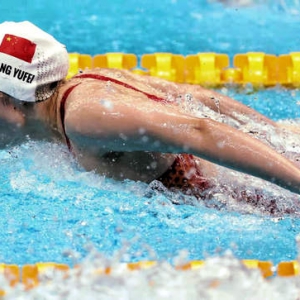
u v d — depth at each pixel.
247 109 12.03
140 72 17.03
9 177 11.24
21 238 9.62
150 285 8.36
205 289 8.31
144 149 9.57
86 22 21.66
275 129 11.83
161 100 10.43
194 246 9.39
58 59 10.16
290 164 9.19
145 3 23.73
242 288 8.30
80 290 8.32
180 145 9.31
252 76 16.95
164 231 9.82
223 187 10.64
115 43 19.78
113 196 10.59
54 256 9.16
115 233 9.73
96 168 10.48
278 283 8.45
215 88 16.72
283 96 16.14
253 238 9.69
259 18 22.06
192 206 10.55
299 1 23.50
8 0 23.67
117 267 8.64
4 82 9.76
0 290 8.34
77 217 10.15
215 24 21.58
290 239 9.67
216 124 9.35
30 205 10.49
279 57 17.11
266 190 10.62
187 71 17.19
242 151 9.13
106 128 9.45
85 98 9.75
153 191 10.59
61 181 11.00
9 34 9.91
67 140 10.27
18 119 10.10
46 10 22.78
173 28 21.22
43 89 10.03
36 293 8.30
